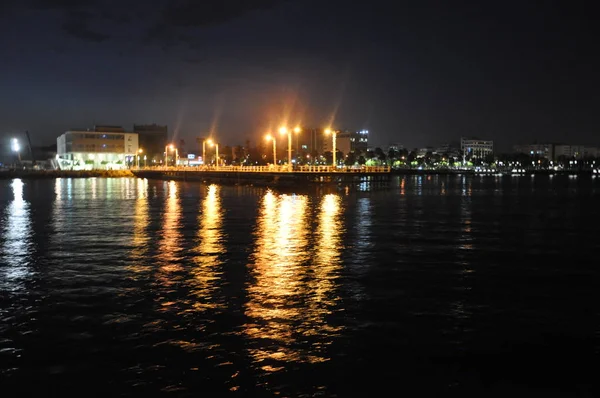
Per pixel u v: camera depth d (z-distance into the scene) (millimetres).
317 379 12984
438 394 12289
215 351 14672
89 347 14992
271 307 18766
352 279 23266
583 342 15516
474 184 139750
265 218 48188
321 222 45125
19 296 20344
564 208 62219
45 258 28359
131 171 181250
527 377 13180
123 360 14109
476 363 13977
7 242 34031
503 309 18766
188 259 27906
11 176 161625
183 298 20000
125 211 55438
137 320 17328
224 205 63031
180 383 12797
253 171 106250
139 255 29141
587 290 21625
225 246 32156
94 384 12758
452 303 19484
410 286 22047
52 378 13070
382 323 17047
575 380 13047
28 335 15938
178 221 45688
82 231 39219
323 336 15812
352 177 119312
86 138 191875
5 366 13758
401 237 36375
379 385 12703
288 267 25828
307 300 19688
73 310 18469
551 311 18547
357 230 39969
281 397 12141
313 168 104062
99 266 26109
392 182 150875
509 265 26766
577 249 31938
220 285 22047
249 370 13484
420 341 15461
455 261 27750
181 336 15836
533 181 171625
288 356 14328
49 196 80125
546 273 24906
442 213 54344
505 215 53000
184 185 118875
